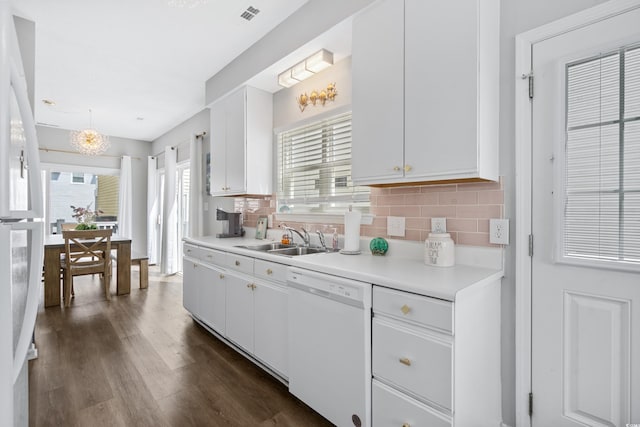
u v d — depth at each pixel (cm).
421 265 171
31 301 90
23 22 244
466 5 142
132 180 643
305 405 186
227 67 320
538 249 147
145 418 174
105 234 396
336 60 250
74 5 227
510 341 155
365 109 183
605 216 129
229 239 325
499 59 159
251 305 225
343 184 249
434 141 153
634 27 123
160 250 594
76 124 536
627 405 125
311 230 273
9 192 73
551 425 143
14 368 80
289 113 299
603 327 130
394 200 207
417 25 159
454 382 118
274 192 318
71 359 240
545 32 144
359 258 196
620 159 126
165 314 344
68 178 606
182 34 267
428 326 124
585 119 134
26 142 90
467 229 171
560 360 141
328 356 162
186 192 559
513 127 155
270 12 239
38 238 93
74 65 319
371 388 144
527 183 150
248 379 214
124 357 244
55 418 172
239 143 306
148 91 388
